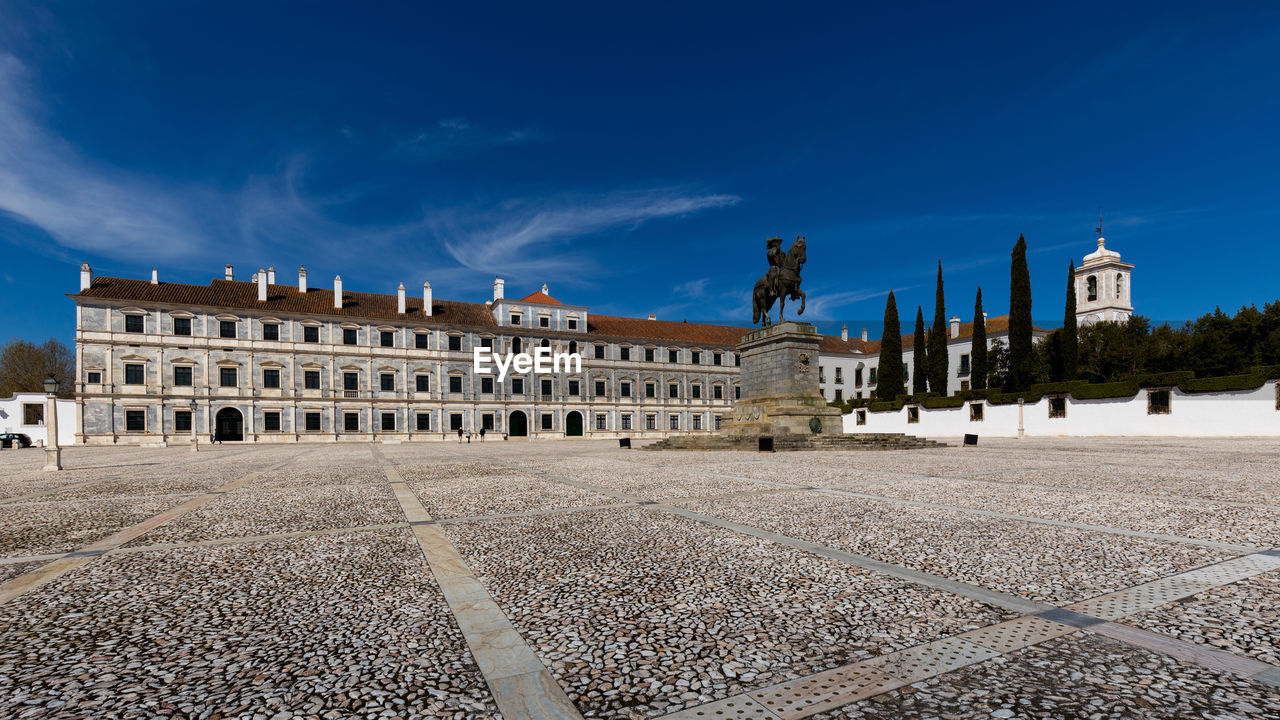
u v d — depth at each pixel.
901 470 14.91
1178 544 6.28
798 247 29.88
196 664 3.54
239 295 56.38
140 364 50.75
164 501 10.64
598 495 10.73
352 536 7.16
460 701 3.07
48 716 2.92
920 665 3.44
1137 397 38.06
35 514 9.23
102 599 4.77
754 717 2.88
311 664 3.52
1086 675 3.28
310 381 56.25
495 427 63.31
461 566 5.69
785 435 26.55
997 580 5.04
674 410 73.25
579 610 4.41
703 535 7.00
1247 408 33.28
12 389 64.94
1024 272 47.41
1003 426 45.53
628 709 2.97
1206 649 3.60
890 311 59.12
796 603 4.51
